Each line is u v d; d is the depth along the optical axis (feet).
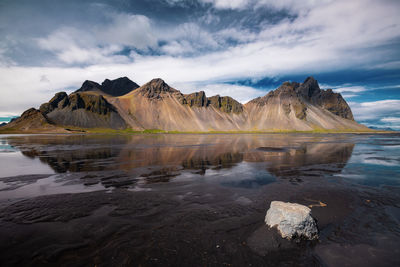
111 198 48.75
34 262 25.27
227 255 26.81
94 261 25.46
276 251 27.94
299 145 211.82
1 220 36.58
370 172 79.25
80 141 281.13
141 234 31.86
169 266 24.56
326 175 74.18
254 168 87.61
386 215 39.47
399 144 230.07
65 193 52.54
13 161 104.27
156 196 50.34
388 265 25.26
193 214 39.37
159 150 163.43
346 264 25.50
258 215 38.96
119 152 148.15
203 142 267.59
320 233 32.68
